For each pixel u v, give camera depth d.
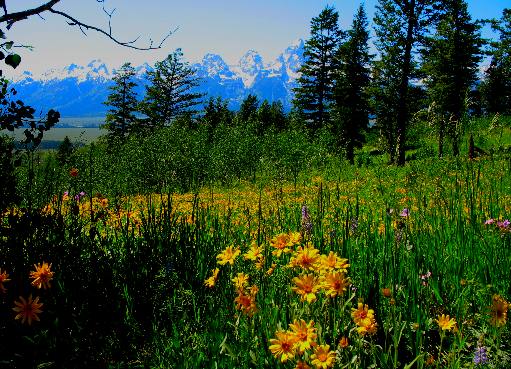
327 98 48.50
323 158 22.38
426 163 11.29
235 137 28.08
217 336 2.59
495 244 3.75
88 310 3.11
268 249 3.46
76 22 3.56
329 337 2.53
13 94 3.82
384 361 2.31
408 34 28.03
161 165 15.69
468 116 7.72
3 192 3.72
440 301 3.00
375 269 3.17
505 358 2.51
